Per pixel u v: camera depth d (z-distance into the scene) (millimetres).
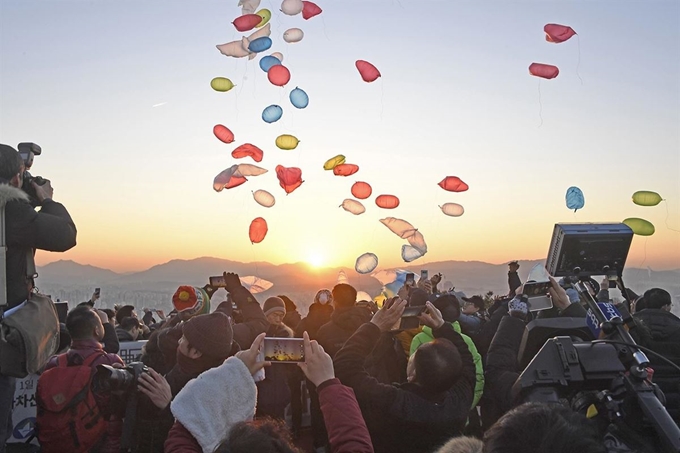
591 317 2992
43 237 3771
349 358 3592
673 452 2133
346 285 6379
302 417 8273
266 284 6988
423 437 3516
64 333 4984
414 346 5234
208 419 2314
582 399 2594
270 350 2609
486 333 5945
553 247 3330
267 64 8969
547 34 8062
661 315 4777
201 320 3525
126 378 3389
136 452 3484
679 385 4531
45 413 4180
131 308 9945
